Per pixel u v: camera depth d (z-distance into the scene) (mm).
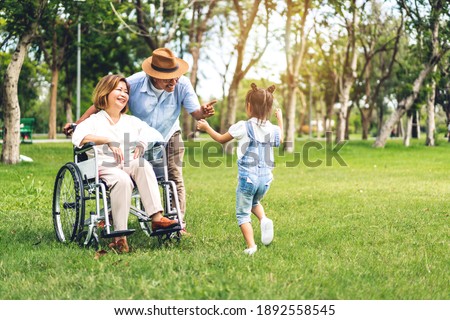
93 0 28422
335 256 8688
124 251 8961
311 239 10031
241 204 9047
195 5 43000
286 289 6867
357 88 68750
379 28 51469
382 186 18703
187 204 14203
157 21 35312
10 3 24109
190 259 8148
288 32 38125
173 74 9984
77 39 44781
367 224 11602
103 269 7730
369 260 8469
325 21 42438
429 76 45219
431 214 12898
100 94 9508
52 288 7031
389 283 7340
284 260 8297
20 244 9430
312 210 13461
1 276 7648
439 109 70875
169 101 10359
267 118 9062
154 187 9094
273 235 9914
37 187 16203
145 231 10250
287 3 37125
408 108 46656
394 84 66438
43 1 24953
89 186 9281
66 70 57594
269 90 9148
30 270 7871
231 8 39562
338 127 53531
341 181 20453
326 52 62156
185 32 47062
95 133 9422
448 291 7223
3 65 45812
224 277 7195
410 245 9664
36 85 66000
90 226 8961
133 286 6984
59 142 46969
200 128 9242
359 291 6984
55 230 9992
